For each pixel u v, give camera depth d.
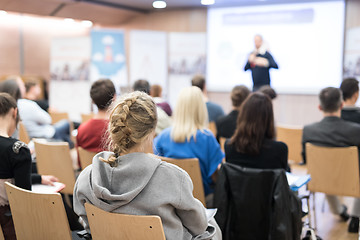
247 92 3.35
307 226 3.05
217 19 8.25
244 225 2.16
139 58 8.38
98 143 2.78
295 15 7.48
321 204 4.06
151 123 1.42
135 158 1.38
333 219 3.66
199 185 2.35
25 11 7.59
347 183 2.95
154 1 7.96
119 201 1.36
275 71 7.75
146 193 1.37
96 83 2.83
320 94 3.09
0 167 1.97
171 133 2.47
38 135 4.41
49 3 7.52
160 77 8.58
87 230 1.59
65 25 9.75
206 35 8.39
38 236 1.79
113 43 8.12
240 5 7.97
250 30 7.94
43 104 4.88
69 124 5.25
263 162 2.23
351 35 7.01
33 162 3.25
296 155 4.01
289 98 7.69
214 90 8.43
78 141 2.88
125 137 1.39
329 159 2.96
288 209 2.06
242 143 2.25
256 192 2.12
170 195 1.37
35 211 1.74
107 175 1.40
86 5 7.88
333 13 7.16
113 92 2.83
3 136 2.01
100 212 1.41
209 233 1.54
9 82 3.26
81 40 8.13
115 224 1.39
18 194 1.75
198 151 2.44
